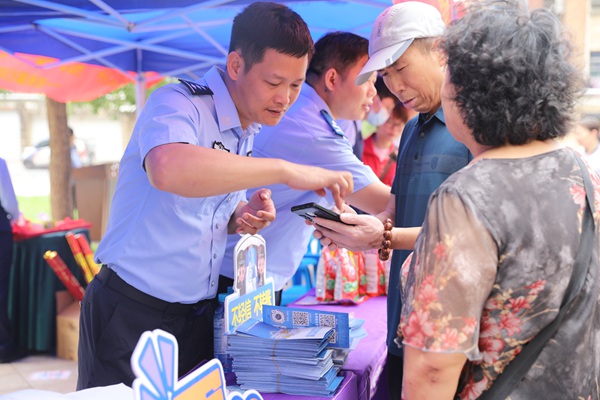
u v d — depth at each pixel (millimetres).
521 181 1027
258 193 1780
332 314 1612
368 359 1854
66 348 4199
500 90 1018
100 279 1745
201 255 1714
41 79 4629
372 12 3537
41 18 3596
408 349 1033
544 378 1032
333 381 1589
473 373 1066
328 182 1554
